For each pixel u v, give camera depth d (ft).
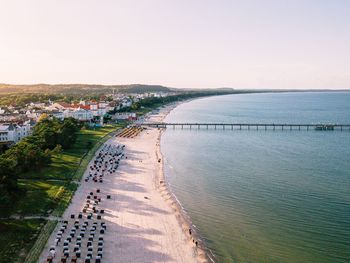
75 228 339.16
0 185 350.02
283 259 300.40
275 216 387.34
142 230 351.46
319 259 300.20
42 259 284.61
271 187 489.67
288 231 351.25
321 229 354.74
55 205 391.04
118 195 447.42
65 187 451.12
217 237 339.77
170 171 577.02
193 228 358.43
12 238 311.27
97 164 588.50
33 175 487.20
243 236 341.41
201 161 653.71
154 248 317.42
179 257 303.68
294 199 440.86
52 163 555.69
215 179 530.68
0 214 339.16
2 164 375.86
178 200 437.17
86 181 493.36
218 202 431.43
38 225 340.18
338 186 492.54
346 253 309.22
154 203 424.46
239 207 414.21
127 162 625.00
